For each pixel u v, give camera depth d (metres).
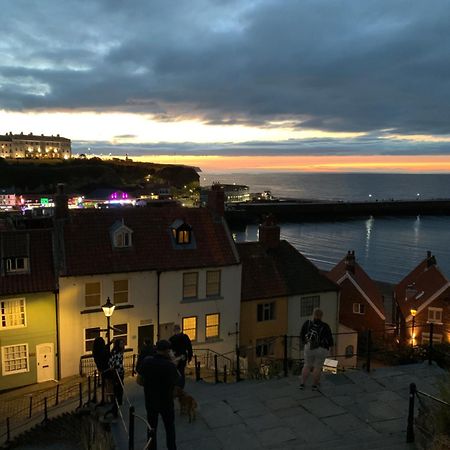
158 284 30.58
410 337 45.72
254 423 10.24
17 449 17.75
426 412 9.14
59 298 28.28
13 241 28.81
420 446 8.55
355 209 180.00
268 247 36.38
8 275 27.94
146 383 8.96
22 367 28.00
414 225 153.75
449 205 186.62
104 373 12.41
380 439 9.20
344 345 37.03
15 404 24.94
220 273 32.19
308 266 36.50
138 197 164.38
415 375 12.66
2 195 144.25
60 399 24.31
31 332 27.98
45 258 29.28
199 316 31.83
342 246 116.62
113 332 29.77
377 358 32.81
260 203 186.88
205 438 9.66
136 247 31.03
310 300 35.03
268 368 21.28
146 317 30.50
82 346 29.09
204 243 32.78
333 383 12.23
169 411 8.91
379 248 114.06
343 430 9.84
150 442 7.69
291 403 11.12
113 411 11.50
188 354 11.95
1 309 27.38
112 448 9.70
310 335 11.77
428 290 47.28
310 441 9.41
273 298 33.72
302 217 172.12
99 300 29.41
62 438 16.72
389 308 62.31
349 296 48.66
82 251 29.62
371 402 11.09
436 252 109.06
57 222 30.33
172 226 32.28
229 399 11.48
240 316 33.12
